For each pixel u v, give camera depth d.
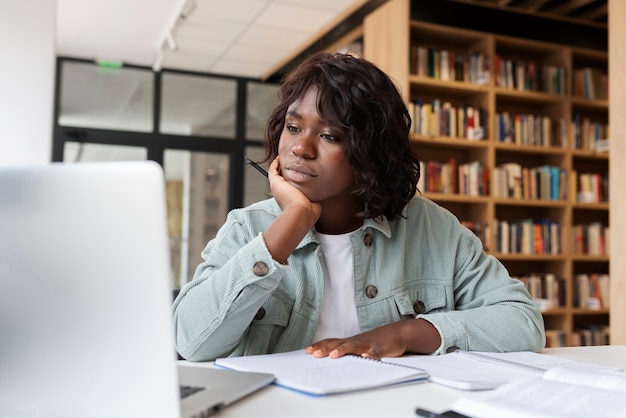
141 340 0.58
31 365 0.59
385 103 1.17
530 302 1.23
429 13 4.30
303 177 1.13
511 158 4.82
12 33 2.06
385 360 0.98
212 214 6.91
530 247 4.58
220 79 6.96
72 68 6.43
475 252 1.34
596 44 4.88
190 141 6.80
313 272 1.21
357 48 5.06
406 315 1.26
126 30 5.59
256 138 7.05
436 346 1.09
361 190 1.17
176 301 1.09
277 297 1.20
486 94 4.45
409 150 1.26
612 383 0.77
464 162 4.63
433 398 0.78
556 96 4.68
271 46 6.00
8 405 0.59
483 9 4.48
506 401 0.70
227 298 1.00
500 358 1.01
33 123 2.07
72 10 5.10
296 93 1.18
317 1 4.90
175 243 6.75
